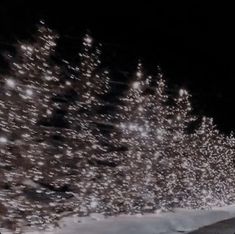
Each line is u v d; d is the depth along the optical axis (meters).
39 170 12.88
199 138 28.39
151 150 21.31
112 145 19.22
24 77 12.16
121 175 19.52
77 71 15.53
